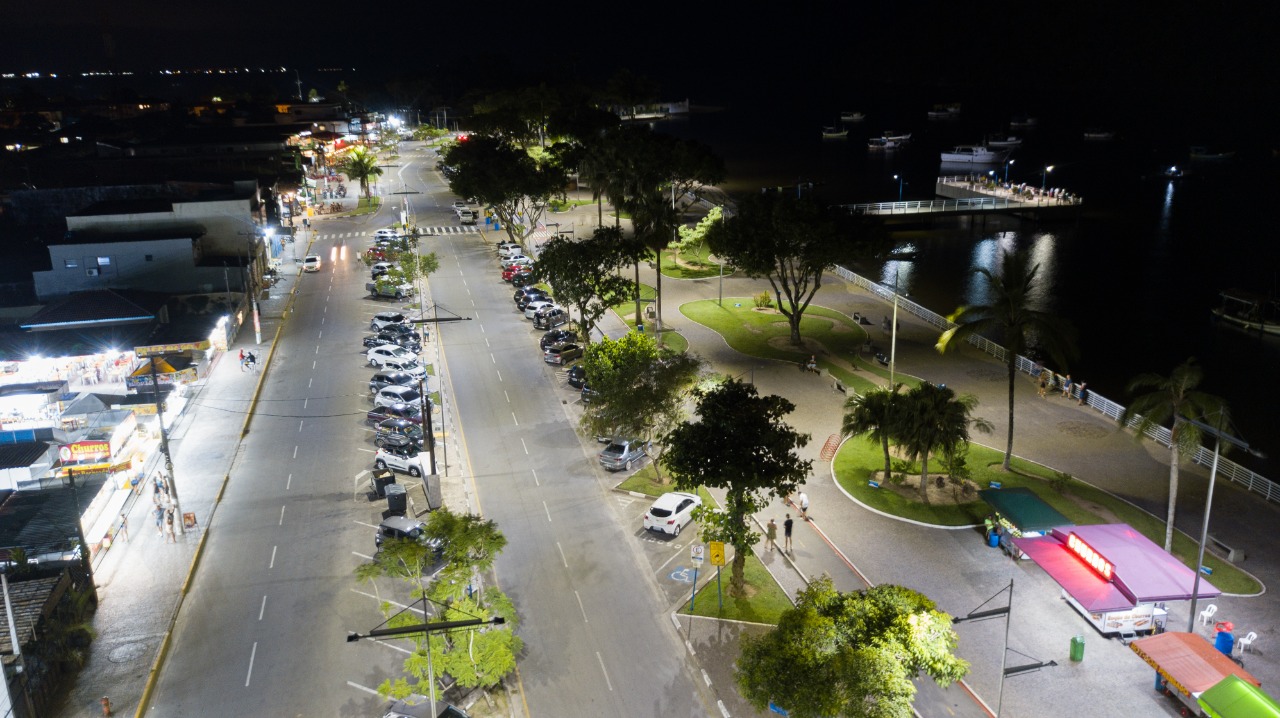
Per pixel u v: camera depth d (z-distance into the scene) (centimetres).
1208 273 12656
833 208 8419
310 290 11012
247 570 4931
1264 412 8062
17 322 8881
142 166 15438
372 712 3822
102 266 9419
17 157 16312
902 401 5453
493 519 5412
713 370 7850
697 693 3897
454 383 7788
